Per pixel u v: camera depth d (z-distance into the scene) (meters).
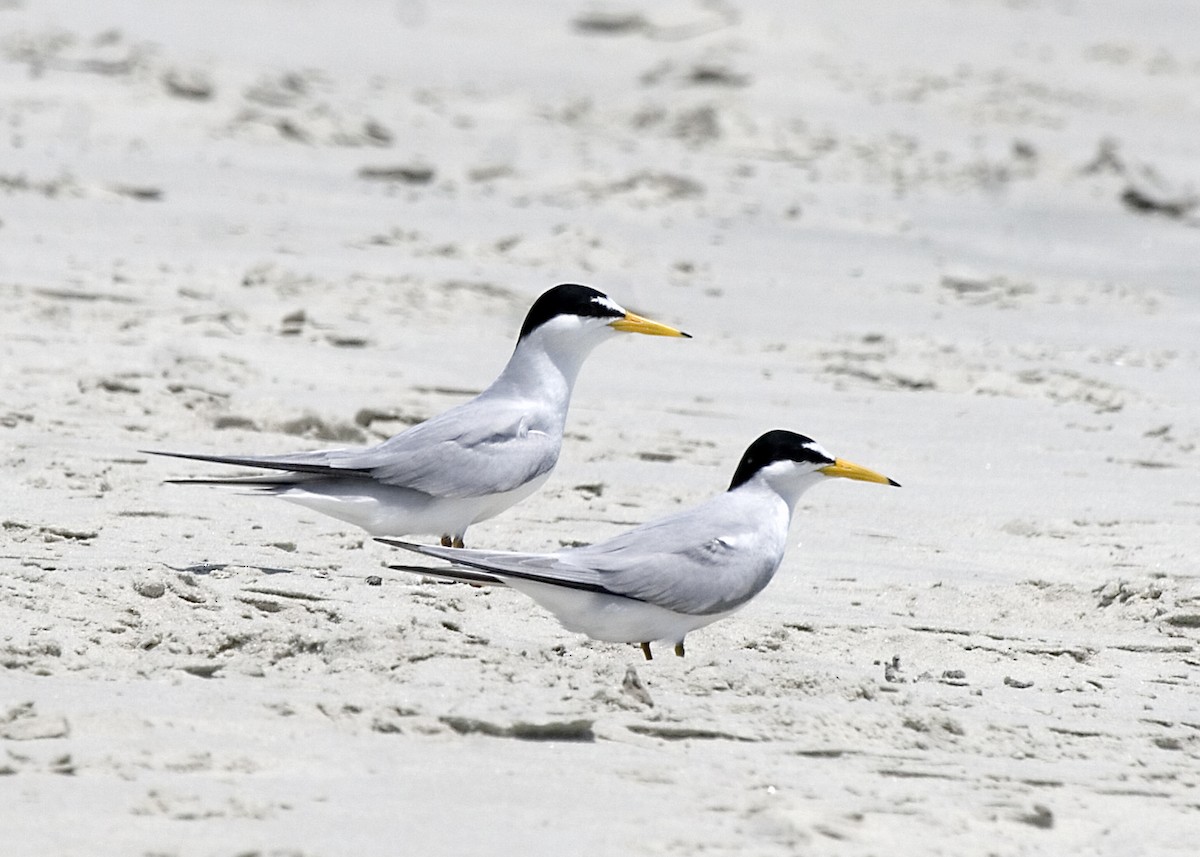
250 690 8.09
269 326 17.67
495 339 18.05
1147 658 10.11
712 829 6.77
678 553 9.08
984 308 21.53
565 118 34.91
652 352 18.22
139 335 16.66
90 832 6.24
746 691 8.77
